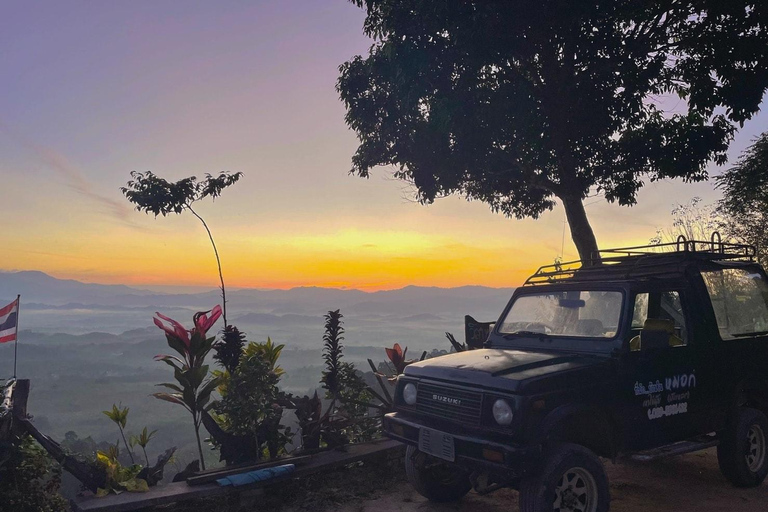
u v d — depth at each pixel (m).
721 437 5.84
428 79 9.84
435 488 5.52
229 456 6.18
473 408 4.56
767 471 6.04
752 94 9.29
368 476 6.33
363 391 7.47
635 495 5.76
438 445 4.71
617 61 9.55
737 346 5.91
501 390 4.42
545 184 11.06
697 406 5.47
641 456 4.87
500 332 6.17
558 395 4.44
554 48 9.79
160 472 5.52
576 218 10.83
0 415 4.57
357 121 11.42
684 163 10.43
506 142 10.80
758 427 6.06
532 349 5.60
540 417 4.32
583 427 4.83
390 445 6.67
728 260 6.55
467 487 5.62
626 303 5.17
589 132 10.02
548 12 8.81
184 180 7.21
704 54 9.51
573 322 5.52
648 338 4.84
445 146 10.64
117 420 5.79
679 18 9.60
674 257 6.07
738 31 9.14
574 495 4.46
